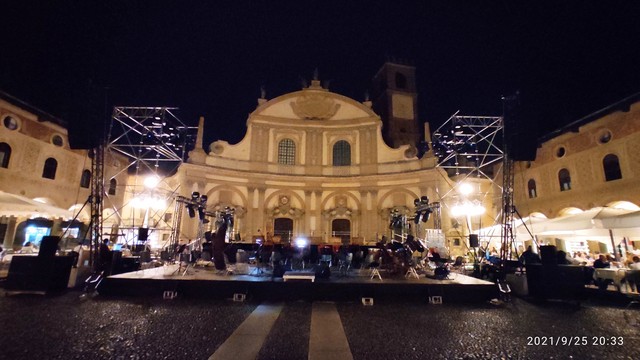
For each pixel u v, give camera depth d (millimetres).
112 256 11570
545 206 22359
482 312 8531
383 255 13156
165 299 9586
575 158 20156
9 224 20609
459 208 19922
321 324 7184
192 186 26297
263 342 5859
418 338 6215
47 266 9953
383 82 42500
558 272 10094
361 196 29156
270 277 10961
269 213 28422
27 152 19047
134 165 28594
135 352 5258
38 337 5832
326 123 31031
